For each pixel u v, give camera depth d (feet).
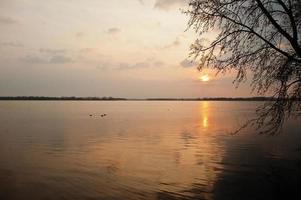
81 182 55.62
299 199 46.83
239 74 37.73
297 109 36.35
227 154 81.35
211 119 236.84
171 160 74.59
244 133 127.03
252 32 36.40
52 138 116.16
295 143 97.14
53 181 56.24
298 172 61.52
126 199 46.88
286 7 34.94
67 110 416.05
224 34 37.42
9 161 73.00
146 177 59.11
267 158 75.10
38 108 491.72
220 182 55.67
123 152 85.81
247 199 47.11
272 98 37.22
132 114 325.21
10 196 48.29
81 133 134.21
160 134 131.54
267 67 36.76
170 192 50.29
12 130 144.97
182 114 330.34
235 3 36.47
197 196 48.39
